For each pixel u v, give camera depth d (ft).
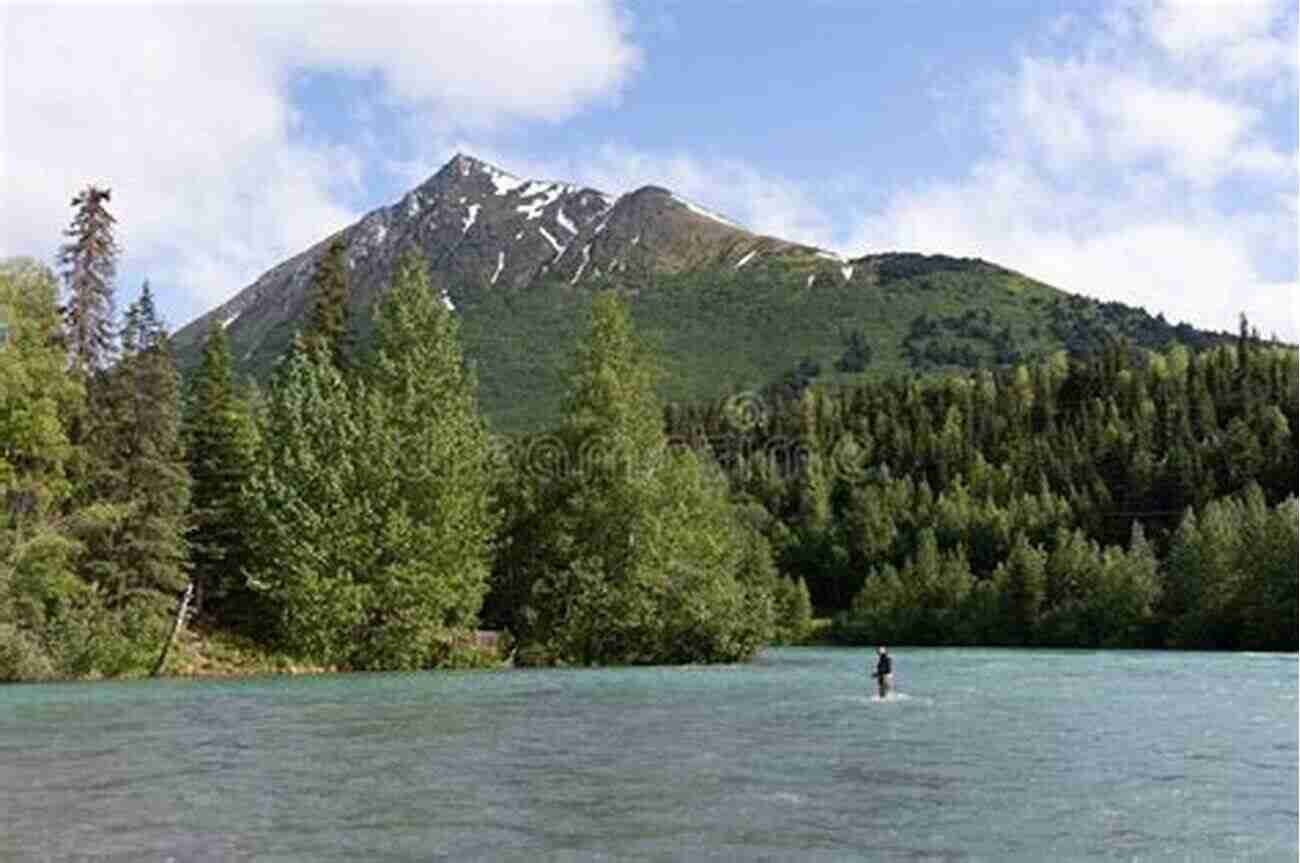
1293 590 383.65
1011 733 127.03
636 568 265.13
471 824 73.46
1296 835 71.36
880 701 170.30
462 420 261.24
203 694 178.09
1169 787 89.20
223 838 69.26
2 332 219.61
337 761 102.83
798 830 71.82
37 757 105.70
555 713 148.46
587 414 272.31
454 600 245.04
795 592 488.85
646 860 63.87
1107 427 642.63
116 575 225.76
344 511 238.07
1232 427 565.94
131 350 236.02
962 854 65.62
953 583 484.74
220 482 257.34
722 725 134.62
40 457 221.66
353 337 292.20
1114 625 429.38
